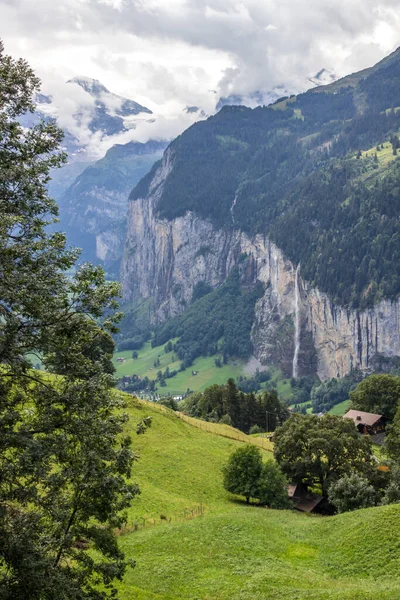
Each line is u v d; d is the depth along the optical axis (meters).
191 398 190.38
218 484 72.38
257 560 42.94
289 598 34.62
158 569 39.91
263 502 69.31
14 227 23.11
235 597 35.34
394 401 141.12
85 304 23.52
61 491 25.86
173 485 67.81
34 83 24.67
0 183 22.97
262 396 186.38
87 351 26.67
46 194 25.06
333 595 34.09
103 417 25.34
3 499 21.27
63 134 25.58
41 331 22.77
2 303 21.47
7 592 19.86
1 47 24.41
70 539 24.05
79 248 24.59
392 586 35.72
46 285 22.38
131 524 49.38
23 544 20.45
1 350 20.64
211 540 46.53
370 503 64.56
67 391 23.80
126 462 25.28
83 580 24.88
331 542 47.78
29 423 23.33
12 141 23.91
